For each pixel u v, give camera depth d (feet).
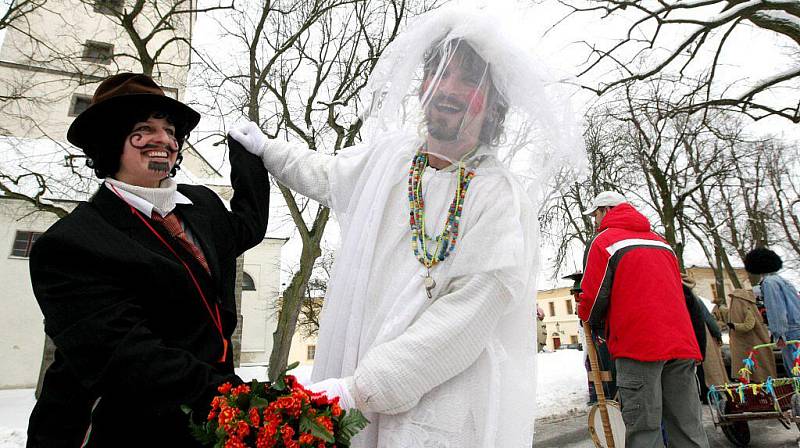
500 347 4.58
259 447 3.37
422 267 4.62
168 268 4.36
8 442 18.81
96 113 4.80
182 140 5.65
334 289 5.04
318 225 29.40
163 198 4.87
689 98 29.78
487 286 4.31
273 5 29.58
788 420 11.85
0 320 46.16
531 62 4.63
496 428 4.20
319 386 4.04
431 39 4.95
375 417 4.41
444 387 4.21
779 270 16.72
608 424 10.14
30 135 47.47
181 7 35.55
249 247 5.85
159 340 4.00
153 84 5.18
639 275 8.91
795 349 13.70
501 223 4.50
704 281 110.52
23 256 47.70
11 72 46.80
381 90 5.18
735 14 22.54
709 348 17.42
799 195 69.46
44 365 30.71
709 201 59.67
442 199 4.83
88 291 3.95
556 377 26.02
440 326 4.12
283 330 28.17
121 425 4.06
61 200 38.86
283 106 29.94
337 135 29.60
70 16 48.03
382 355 4.08
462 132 4.83
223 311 4.95
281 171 6.22
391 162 5.16
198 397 3.80
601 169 36.99
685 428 8.64
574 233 40.52
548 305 126.00
